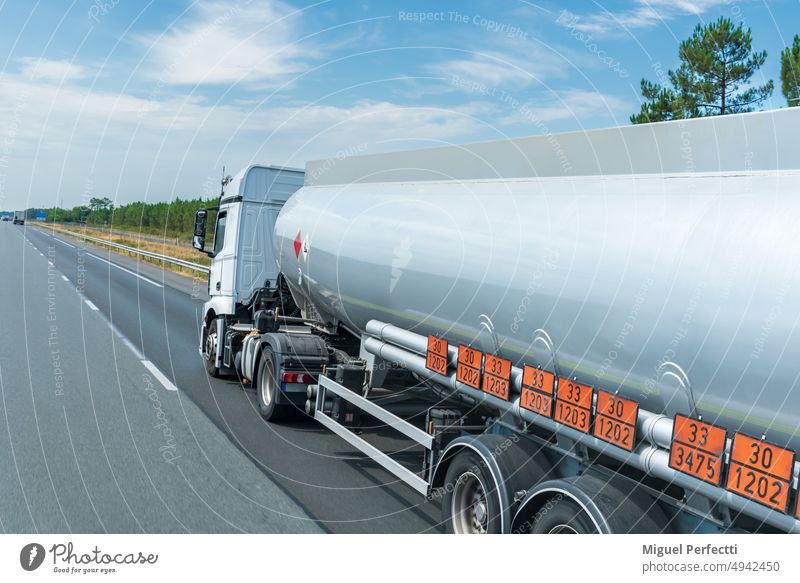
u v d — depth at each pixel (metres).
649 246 3.76
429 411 5.48
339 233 7.20
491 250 4.88
